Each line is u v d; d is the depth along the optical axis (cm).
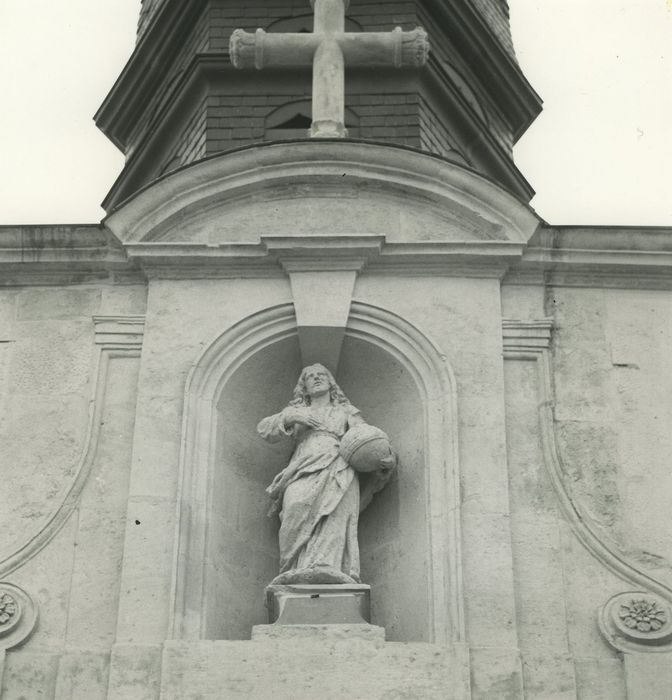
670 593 1589
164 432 1658
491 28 2422
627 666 1548
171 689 1516
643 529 1623
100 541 1617
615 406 1683
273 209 1767
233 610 1627
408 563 1633
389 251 1731
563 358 1705
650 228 1747
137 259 1734
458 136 2248
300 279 1728
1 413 1684
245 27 2288
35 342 1719
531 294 1736
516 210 1744
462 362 1688
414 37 1866
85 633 1573
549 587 1589
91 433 1669
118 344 1711
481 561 1589
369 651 1530
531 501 1633
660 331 1723
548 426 1667
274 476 1703
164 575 1588
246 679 1519
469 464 1634
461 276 1733
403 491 1664
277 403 1730
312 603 1566
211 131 2156
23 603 1587
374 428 1656
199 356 1689
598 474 1648
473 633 1555
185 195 1755
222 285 1731
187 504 1622
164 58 2345
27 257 1747
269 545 1680
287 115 2173
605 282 1745
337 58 1855
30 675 1550
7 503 1641
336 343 1716
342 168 1767
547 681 1540
